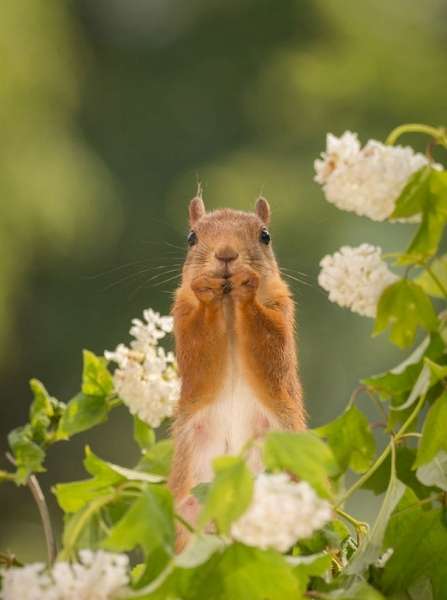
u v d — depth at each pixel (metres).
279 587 4.38
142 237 20.36
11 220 18.95
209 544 4.27
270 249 7.23
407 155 4.74
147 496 4.30
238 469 4.11
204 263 6.94
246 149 21.41
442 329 5.09
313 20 22.38
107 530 4.89
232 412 6.71
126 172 21.22
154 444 6.12
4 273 18.73
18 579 4.26
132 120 21.75
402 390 5.20
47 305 19.81
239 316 6.62
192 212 7.87
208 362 6.66
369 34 21.86
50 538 5.61
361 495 15.27
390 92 21.33
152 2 22.97
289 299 7.09
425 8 22.66
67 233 19.45
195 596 4.37
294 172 20.45
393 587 5.02
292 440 4.23
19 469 5.64
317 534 5.32
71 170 19.84
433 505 5.49
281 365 6.70
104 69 22.27
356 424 5.19
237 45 22.39
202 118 21.80
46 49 20.44
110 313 19.81
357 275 4.92
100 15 22.89
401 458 5.50
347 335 19.06
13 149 19.34
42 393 5.92
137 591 4.27
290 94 21.50
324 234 19.55
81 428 5.67
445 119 21.17
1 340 18.70
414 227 18.95
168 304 19.59
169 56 22.41
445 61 21.83
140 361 5.47
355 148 4.71
